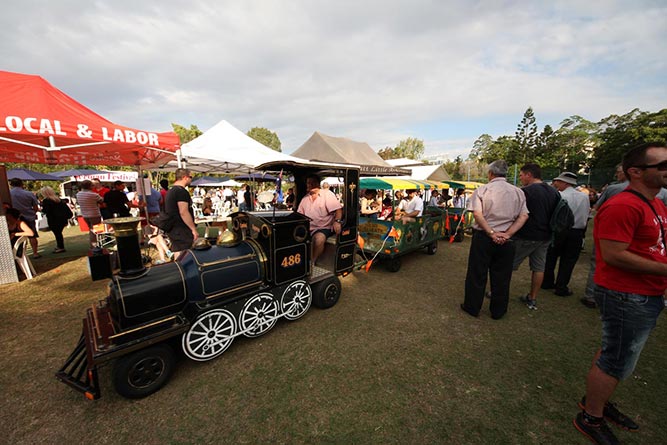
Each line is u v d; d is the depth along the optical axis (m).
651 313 1.70
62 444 1.88
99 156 7.92
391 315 3.73
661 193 3.62
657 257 1.67
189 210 4.42
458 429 2.02
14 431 1.97
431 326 3.45
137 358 2.20
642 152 1.66
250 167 9.32
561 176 4.40
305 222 3.38
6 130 3.53
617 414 2.05
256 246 3.18
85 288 4.51
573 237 4.16
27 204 6.02
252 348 2.96
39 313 3.66
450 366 2.71
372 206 7.84
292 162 3.37
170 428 2.01
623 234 1.65
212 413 2.14
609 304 1.79
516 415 2.14
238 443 1.91
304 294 3.49
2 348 2.92
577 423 2.01
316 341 3.10
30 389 2.36
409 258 6.70
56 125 3.84
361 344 3.05
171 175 22.84
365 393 2.36
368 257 5.73
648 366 2.71
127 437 1.94
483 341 3.13
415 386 2.44
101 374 2.53
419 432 1.99
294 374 2.58
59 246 6.89
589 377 1.91
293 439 1.94
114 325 2.33
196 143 7.74
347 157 9.68
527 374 2.61
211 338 2.64
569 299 4.26
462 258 6.71
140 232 9.23
